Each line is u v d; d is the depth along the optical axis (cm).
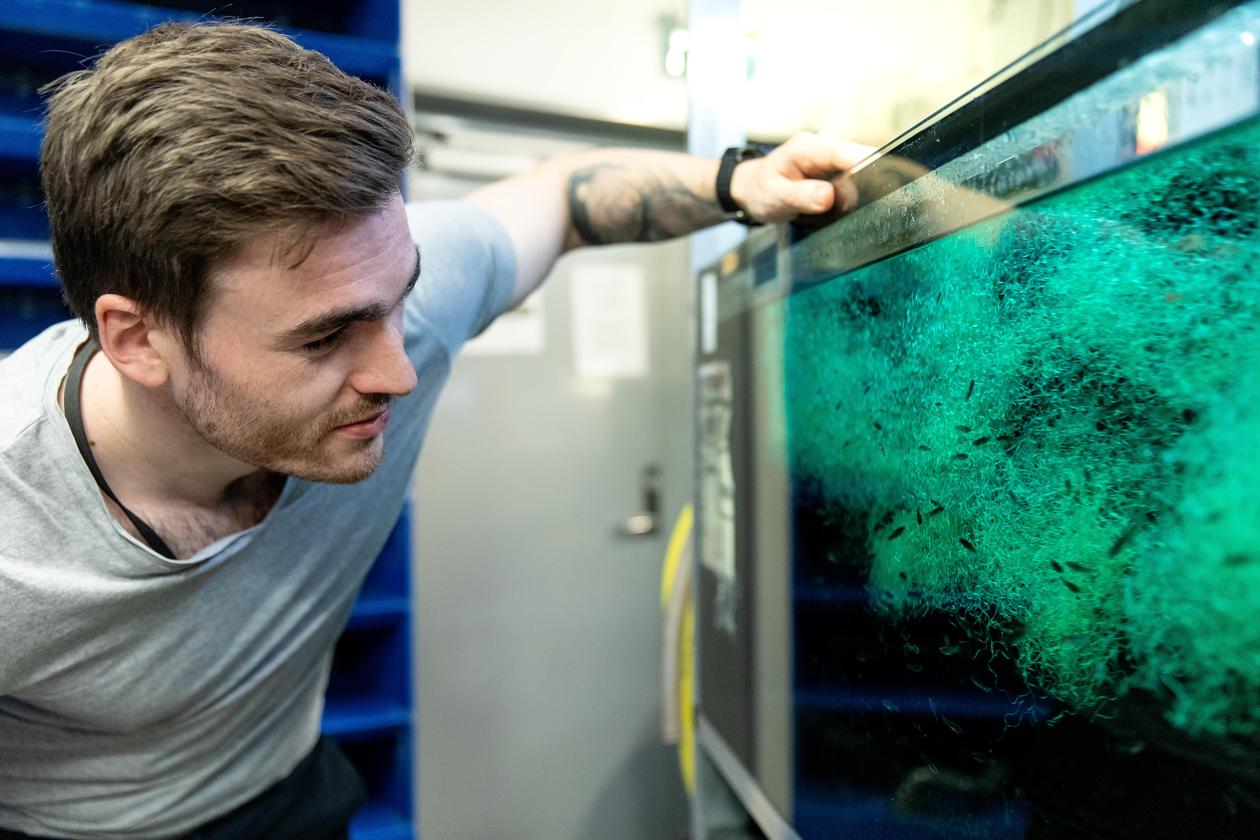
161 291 44
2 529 53
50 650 56
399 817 140
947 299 42
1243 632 27
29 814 70
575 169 83
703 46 79
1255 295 26
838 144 54
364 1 126
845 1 76
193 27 46
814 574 60
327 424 50
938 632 44
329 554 70
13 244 117
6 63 117
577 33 166
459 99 168
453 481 183
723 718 80
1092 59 31
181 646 62
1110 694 33
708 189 67
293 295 44
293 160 41
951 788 44
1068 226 33
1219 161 26
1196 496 28
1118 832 33
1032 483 36
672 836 206
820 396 58
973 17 68
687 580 115
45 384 55
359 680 154
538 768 193
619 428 197
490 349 185
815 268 57
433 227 68
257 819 76
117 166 43
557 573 193
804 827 62
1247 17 24
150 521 58
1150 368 30
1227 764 28
